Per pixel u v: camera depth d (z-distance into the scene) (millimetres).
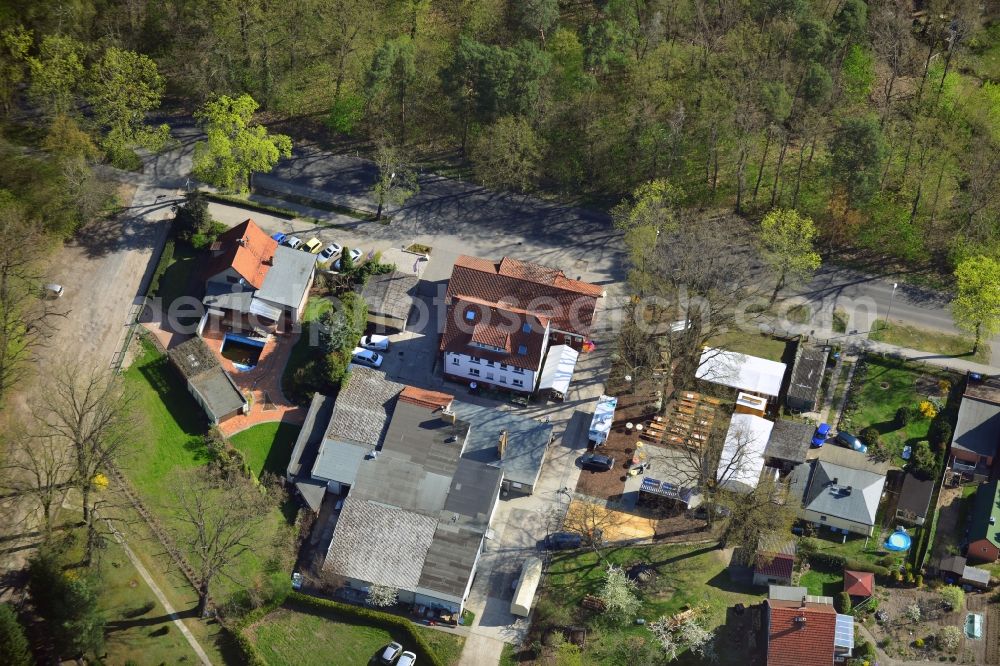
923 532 145750
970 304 158500
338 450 149750
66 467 145875
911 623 138125
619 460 154375
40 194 169500
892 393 161000
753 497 141750
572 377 163000
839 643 133375
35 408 150375
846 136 170500
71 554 138000
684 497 148250
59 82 173375
